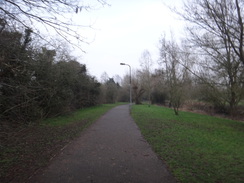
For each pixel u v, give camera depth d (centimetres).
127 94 5603
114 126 918
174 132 768
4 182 328
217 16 1001
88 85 2288
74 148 537
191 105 2423
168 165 409
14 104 727
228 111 1827
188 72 1622
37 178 344
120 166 404
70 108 1551
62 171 376
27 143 589
